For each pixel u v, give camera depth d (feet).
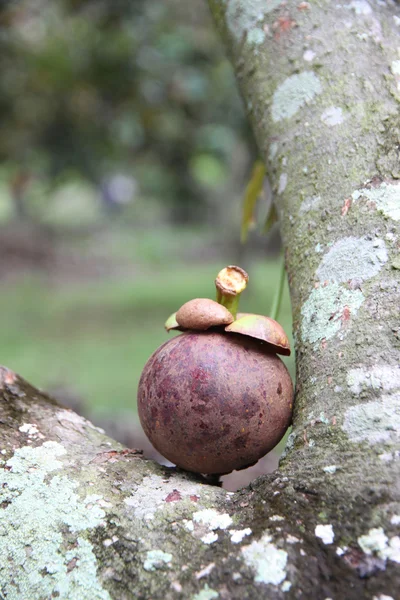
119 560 1.14
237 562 1.10
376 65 1.39
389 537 1.07
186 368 1.23
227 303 1.28
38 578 1.16
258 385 1.22
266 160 1.49
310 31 1.47
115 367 5.20
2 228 12.85
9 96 5.05
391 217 1.26
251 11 1.55
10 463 1.27
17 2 4.24
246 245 6.80
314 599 1.06
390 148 1.32
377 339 1.19
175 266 12.23
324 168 1.35
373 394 1.16
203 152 6.09
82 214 15.84
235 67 1.59
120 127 5.44
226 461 1.24
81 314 7.80
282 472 1.18
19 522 1.20
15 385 1.40
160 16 4.72
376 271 1.24
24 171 7.02
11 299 9.42
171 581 1.11
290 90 1.45
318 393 1.21
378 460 1.12
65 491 1.22
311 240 1.33
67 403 3.31
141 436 3.15
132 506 1.20
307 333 1.27
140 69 4.77
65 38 4.62
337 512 1.11
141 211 14.97
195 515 1.17
